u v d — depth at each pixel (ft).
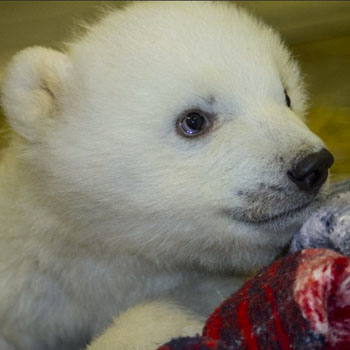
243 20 13.65
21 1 20.98
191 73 11.89
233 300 9.64
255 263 12.92
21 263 13.82
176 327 11.81
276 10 24.25
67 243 13.28
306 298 8.36
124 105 12.12
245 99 11.96
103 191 12.37
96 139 12.27
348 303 8.59
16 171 13.89
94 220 12.75
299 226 11.63
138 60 12.20
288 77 14.14
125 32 12.87
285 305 8.63
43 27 20.88
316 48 23.08
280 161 11.16
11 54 20.47
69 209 12.78
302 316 8.29
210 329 9.36
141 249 12.98
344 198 11.12
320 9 23.45
